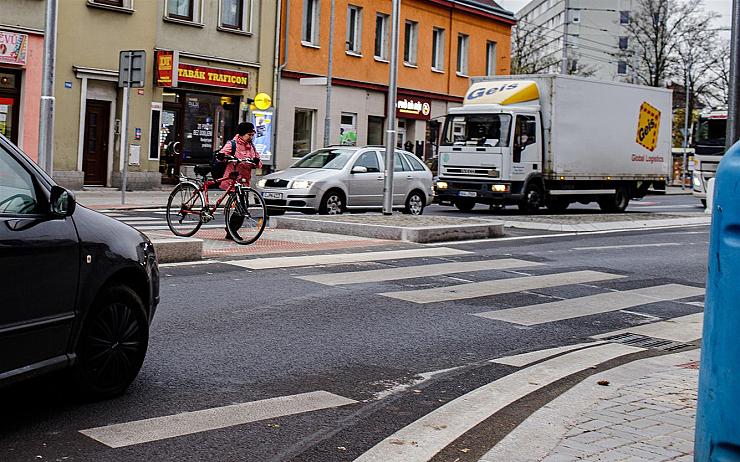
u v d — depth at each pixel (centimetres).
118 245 610
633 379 711
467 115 2684
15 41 2567
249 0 3319
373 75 3981
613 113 2916
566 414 601
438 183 2722
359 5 3869
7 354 514
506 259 1470
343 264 1304
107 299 600
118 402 606
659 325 1010
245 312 932
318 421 594
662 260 1583
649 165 3102
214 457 511
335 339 843
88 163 2819
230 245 1456
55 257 549
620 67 10731
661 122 3150
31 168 558
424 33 4275
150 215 2086
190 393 639
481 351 836
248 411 605
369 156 2192
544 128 2714
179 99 3105
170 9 3048
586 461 495
